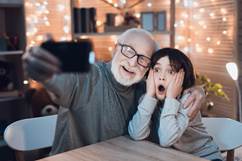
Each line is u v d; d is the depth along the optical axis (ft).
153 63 4.41
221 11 9.34
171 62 4.32
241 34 8.84
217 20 9.53
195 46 10.58
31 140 5.36
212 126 5.60
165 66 4.34
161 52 4.39
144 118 4.40
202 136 4.54
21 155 5.41
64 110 4.49
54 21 9.72
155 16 9.79
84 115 4.45
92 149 4.19
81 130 4.50
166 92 4.37
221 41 9.45
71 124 4.50
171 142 4.23
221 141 5.48
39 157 5.98
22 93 8.91
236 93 8.63
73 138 4.50
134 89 4.69
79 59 2.93
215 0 9.54
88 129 4.49
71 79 4.20
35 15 9.46
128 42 4.48
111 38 10.02
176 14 10.50
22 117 8.97
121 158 3.91
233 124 5.41
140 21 9.79
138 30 4.59
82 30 9.37
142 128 4.43
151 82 4.42
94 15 9.51
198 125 4.55
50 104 8.73
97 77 4.47
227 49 9.21
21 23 8.68
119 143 4.38
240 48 8.87
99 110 4.48
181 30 10.66
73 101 4.37
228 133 5.44
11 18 8.89
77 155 4.02
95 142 4.48
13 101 9.04
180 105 4.37
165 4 10.12
